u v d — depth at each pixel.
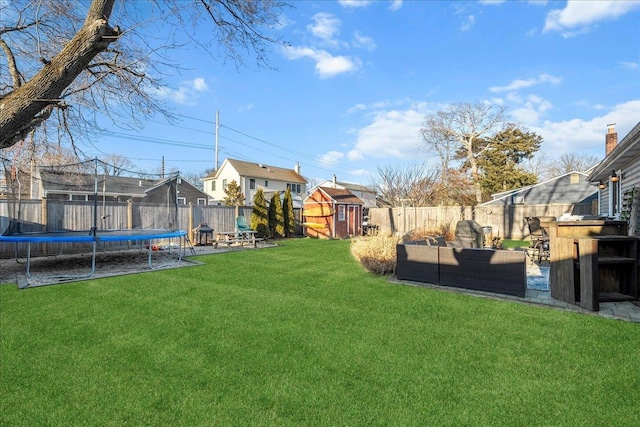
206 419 2.10
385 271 6.73
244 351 3.09
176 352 3.08
